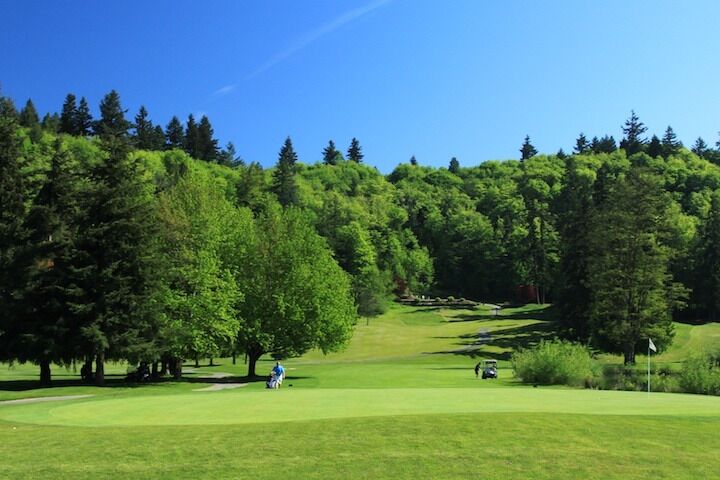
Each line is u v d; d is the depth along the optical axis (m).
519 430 16.42
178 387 41.56
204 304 47.31
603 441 15.36
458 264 175.00
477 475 12.45
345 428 16.78
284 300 53.62
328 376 54.91
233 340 51.19
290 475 12.48
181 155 183.25
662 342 70.19
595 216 80.38
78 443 15.41
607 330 69.75
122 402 24.62
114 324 40.94
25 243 42.44
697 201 157.00
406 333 112.12
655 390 40.06
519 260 162.25
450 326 119.12
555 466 13.12
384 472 12.66
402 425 17.06
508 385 43.59
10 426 18.48
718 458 13.92
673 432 16.52
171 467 13.09
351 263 143.62
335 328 55.44
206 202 51.59
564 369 44.44
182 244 48.41
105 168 42.94
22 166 45.59
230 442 15.27
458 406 22.11
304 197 181.12
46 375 41.84
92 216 42.06
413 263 170.75
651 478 12.41
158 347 43.25
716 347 81.31
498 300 169.12
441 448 14.54
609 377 43.28
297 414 20.14
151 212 43.22
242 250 54.72
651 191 71.31
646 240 69.81
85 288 40.72
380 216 184.25
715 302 103.88
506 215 182.88
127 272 42.12
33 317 40.69
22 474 12.66
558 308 86.69
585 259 79.44
